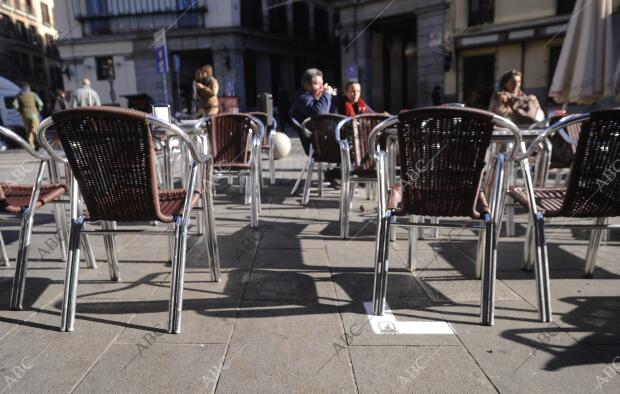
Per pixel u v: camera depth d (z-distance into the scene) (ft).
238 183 18.81
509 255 9.39
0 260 9.15
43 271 8.74
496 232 7.25
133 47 69.31
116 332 6.29
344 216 10.61
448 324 6.46
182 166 11.91
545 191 8.25
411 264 8.57
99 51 70.33
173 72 69.82
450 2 48.57
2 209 7.21
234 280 8.13
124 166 6.25
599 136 6.26
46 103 111.96
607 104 17.84
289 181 19.20
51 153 7.14
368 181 10.68
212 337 6.13
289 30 78.13
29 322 6.62
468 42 48.39
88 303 7.21
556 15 43.70
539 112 14.46
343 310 6.93
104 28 69.72
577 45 16.01
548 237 10.64
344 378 5.20
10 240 10.89
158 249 9.98
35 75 107.55
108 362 5.56
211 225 7.85
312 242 10.39
